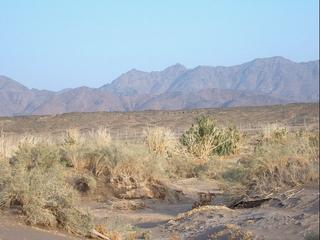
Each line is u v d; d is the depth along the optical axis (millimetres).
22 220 8438
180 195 15914
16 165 12891
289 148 13055
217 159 20969
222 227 10430
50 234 8188
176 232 11156
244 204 12391
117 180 15750
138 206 14648
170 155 21719
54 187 9086
